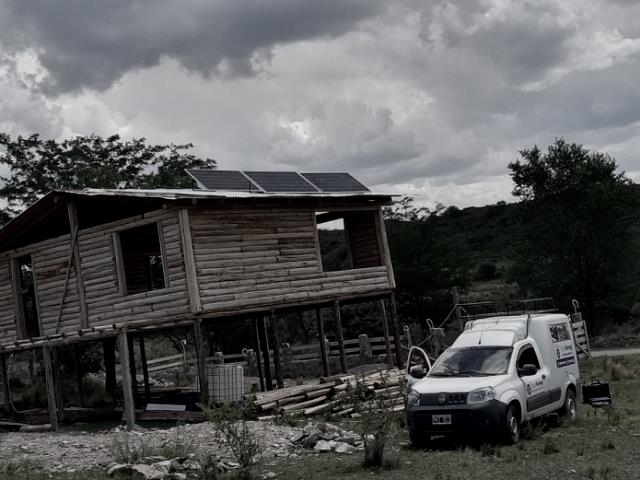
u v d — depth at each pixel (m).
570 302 44.75
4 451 16.77
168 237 22.52
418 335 41.69
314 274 25.25
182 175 44.72
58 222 26.48
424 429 13.90
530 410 14.47
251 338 43.81
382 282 27.39
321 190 26.61
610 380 24.06
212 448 15.16
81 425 23.45
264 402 19.55
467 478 10.98
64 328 25.05
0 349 24.17
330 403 19.78
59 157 43.56
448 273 42.97
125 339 20.08
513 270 46.50
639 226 45.12
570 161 45.28
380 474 11.98
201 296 21.98
